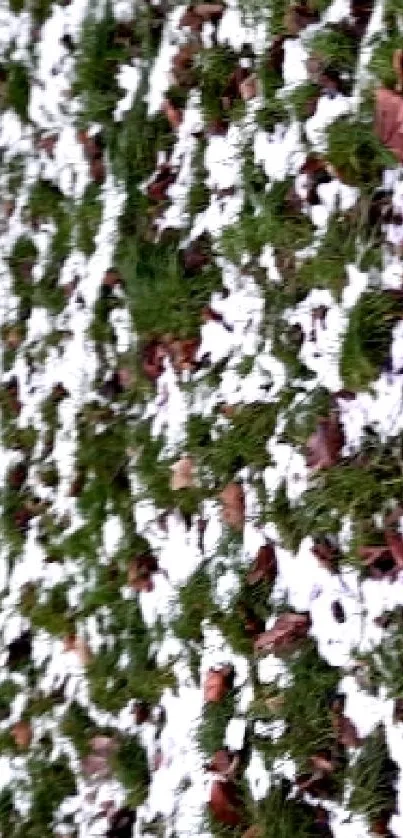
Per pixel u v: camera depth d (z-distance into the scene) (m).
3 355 2.32
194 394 2.10
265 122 2.05
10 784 2.24
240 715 2.02
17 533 2.28
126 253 2.17
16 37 2.32
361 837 1.92
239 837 2.00
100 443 2.19
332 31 1.99
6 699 2.26
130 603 2.14
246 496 2.05
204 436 2.09
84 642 2.19
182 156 2.13
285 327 2.03
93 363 2.21
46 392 2.27
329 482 1.98
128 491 2.16
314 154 2.01
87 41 2.23
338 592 1.96
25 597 2.26
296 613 1.99
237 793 2.01
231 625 2.04
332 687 1.96
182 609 2.08
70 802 2.17
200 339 2.10
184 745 2.06
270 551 2.02
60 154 2.27
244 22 2.08
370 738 1.93
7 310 2.32
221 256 2.09
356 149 1.98
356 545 1.95
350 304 1.97
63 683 2.21
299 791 1.97
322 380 2.00
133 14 2.19
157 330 2.14
